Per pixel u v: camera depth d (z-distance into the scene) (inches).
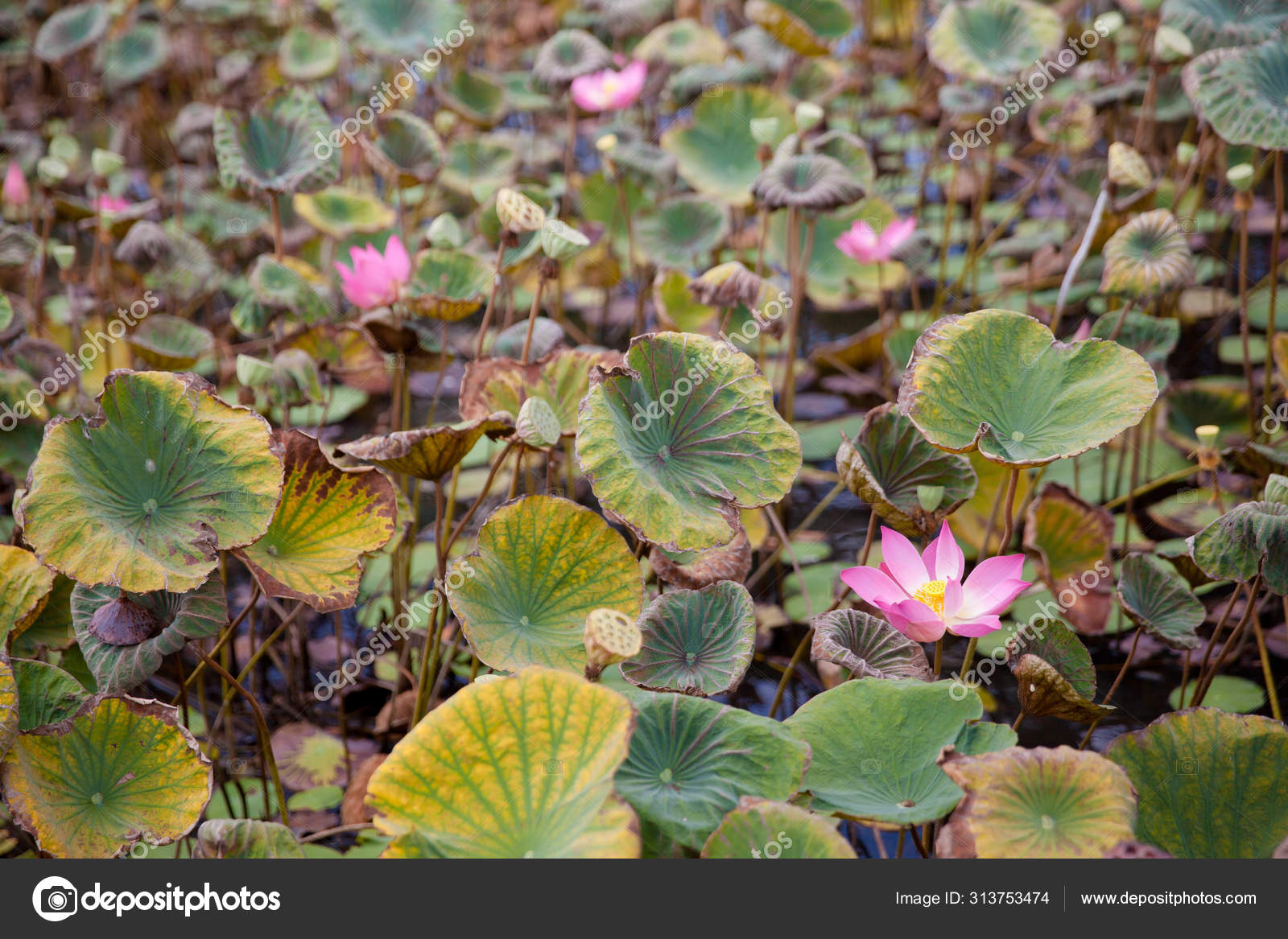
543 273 131.6
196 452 116.1
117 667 117.0
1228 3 166.6
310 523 120.3
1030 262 189.0
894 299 200.1
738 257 201.5
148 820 114.1
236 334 192.9
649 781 114.2
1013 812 110.3
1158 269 140.9
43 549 111.9
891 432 126.0
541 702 111.3
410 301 139.6
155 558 113.7
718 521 118.0
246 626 147.9
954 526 150.1
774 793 113.4
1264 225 210.5
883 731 117.5
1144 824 115.0
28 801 112.1
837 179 148.6
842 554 152.6
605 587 121.4
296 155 153.4
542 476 159.6
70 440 114.6
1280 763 115.5
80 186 226.2
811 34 187.3
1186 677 133.0
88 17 237.5
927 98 266.7
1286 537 119.7
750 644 120.7
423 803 110.0
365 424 175.0
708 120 202.1
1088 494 156.9
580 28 255.9
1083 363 117.8
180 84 281.7
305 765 135.2
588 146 261.4
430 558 151.6
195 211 202.4
